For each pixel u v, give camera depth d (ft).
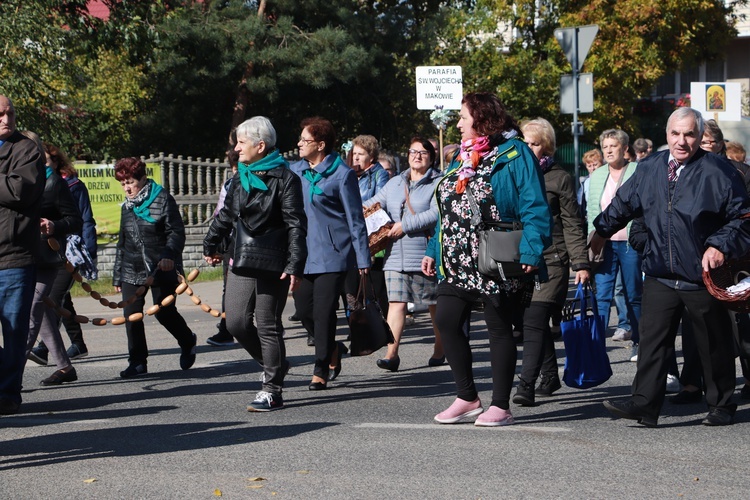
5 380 26.53
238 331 27.71
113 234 69.15
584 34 60.49
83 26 78.38
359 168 42.24
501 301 23.98
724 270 23.08
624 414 24.31
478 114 23.80
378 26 96.53
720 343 24.34
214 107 99.50
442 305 24.93
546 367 28.78
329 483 19.63
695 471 20.39
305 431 24.47
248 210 26.61
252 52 88.53
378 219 34.50
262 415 26.76
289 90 99.14
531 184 23.36
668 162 23.85
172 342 43.29
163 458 21.84
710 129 29.73
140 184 34.06
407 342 41.68
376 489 19.20
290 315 51.72
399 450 22.31
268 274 26.76
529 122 28.19
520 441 23.08
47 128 82.64
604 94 103.96
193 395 30.27
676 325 24.34
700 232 23.30
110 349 41.39
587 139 108.99
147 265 33.68
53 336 32.58
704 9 104.78
